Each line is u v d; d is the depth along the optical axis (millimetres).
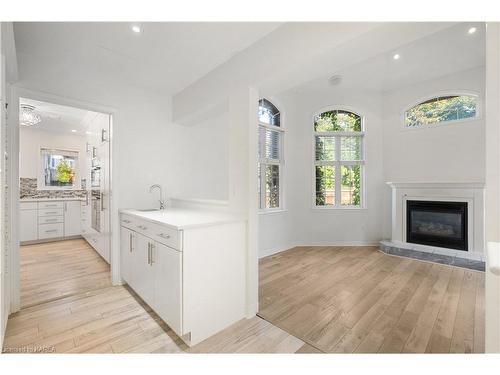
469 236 3672
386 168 4574
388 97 4570
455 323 1967
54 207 4734
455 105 3980
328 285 2744
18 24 1831
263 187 4098
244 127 2162
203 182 3473
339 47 1594
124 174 2818
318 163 4723
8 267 1930
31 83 2232
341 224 4613
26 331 1827
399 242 4227
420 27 1402
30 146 4949
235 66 2293
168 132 3182
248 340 1746
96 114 3584
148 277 2086
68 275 2977
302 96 4668
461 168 3865
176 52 2266
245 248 2086
